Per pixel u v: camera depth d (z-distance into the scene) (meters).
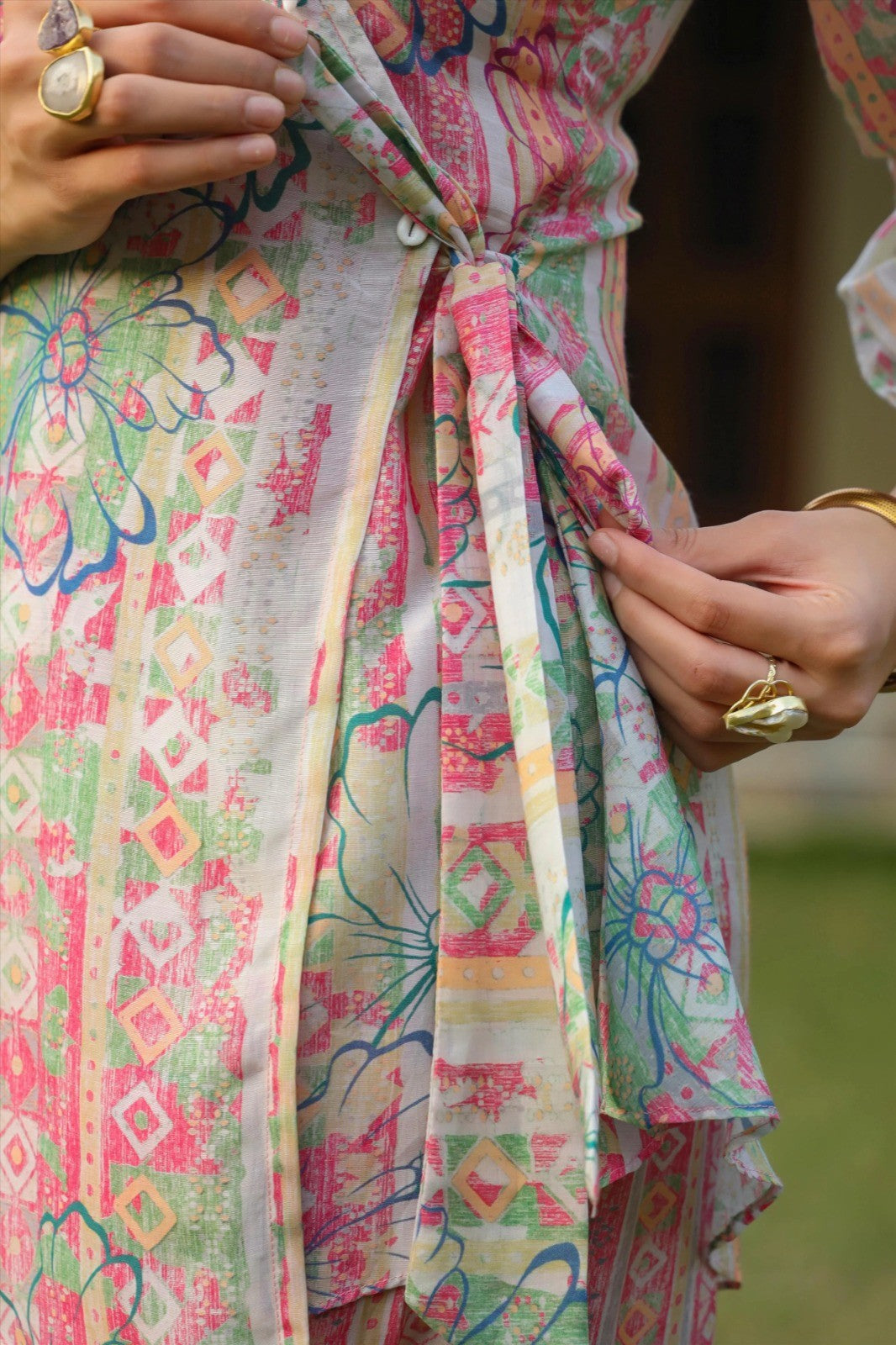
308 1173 0.69
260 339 0.70
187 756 0.70
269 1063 0.68
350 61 0.68
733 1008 0.71
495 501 0.70
